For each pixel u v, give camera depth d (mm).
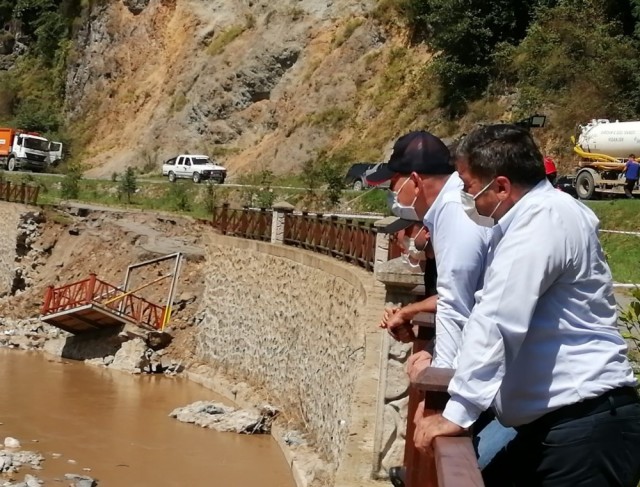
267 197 36500
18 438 18406
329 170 35031
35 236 35250
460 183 4230
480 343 3285
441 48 39406
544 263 3301
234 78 50188
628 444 3369
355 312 14141
